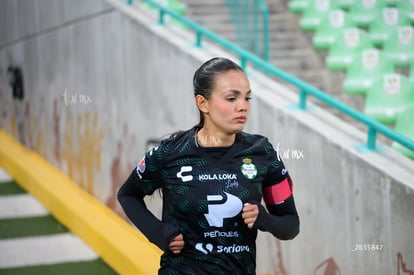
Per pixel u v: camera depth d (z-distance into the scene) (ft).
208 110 19.48
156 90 42.75
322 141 30.27
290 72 54.19
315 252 31.22
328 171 30.09
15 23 68.59
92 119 51.55
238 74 19.36
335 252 29.99
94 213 47.80
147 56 43.60
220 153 19.49
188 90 39.22
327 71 54.03
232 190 19.19
